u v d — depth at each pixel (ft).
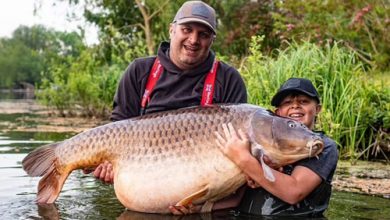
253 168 13.00
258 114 13.42
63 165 14.19
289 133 13.26
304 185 13.51
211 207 14.21
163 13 57.77
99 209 14.39
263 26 57.41
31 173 14.42
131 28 62.54
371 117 25.54
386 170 21.42
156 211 13.85
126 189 13.67
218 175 13.23
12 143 28.63
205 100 16.30
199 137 13.33
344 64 27.78
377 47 42.78
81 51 59.77
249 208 14.37
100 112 52.44
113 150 13.84
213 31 15.99
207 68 16.46
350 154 24.54
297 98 14.99
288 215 14.11
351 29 41.96
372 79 29.89
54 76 57.72
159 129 13.58
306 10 45.19
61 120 47.37
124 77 16.89
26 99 104.42
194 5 16.03
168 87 16.40
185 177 13.32
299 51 27.89
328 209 14.92
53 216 13.66
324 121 24.89
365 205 15.42
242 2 65.77
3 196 15.76
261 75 26.81
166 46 16.98
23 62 242.17
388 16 41.73
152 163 13.51
